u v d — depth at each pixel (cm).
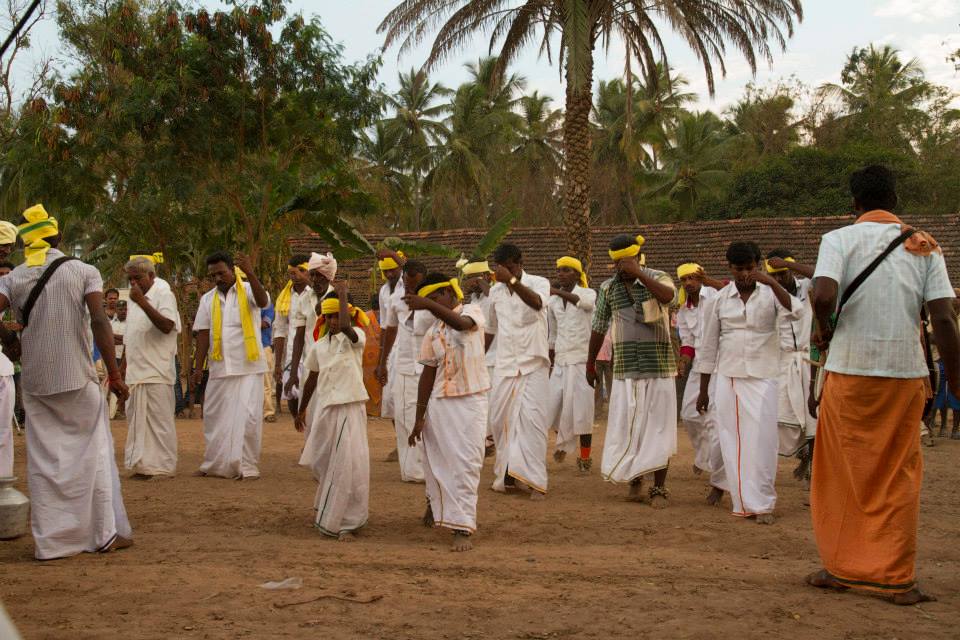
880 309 469
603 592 478
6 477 636
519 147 5238
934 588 492
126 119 1691
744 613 439
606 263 2400
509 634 407
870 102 4341
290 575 510
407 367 857
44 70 1858
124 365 889
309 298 907
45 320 560
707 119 5025
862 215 504
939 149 3597
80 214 1895
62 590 476
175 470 916
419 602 456
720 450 747
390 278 885
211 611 439
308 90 1817
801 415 864
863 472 469
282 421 1470
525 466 778
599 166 4834
